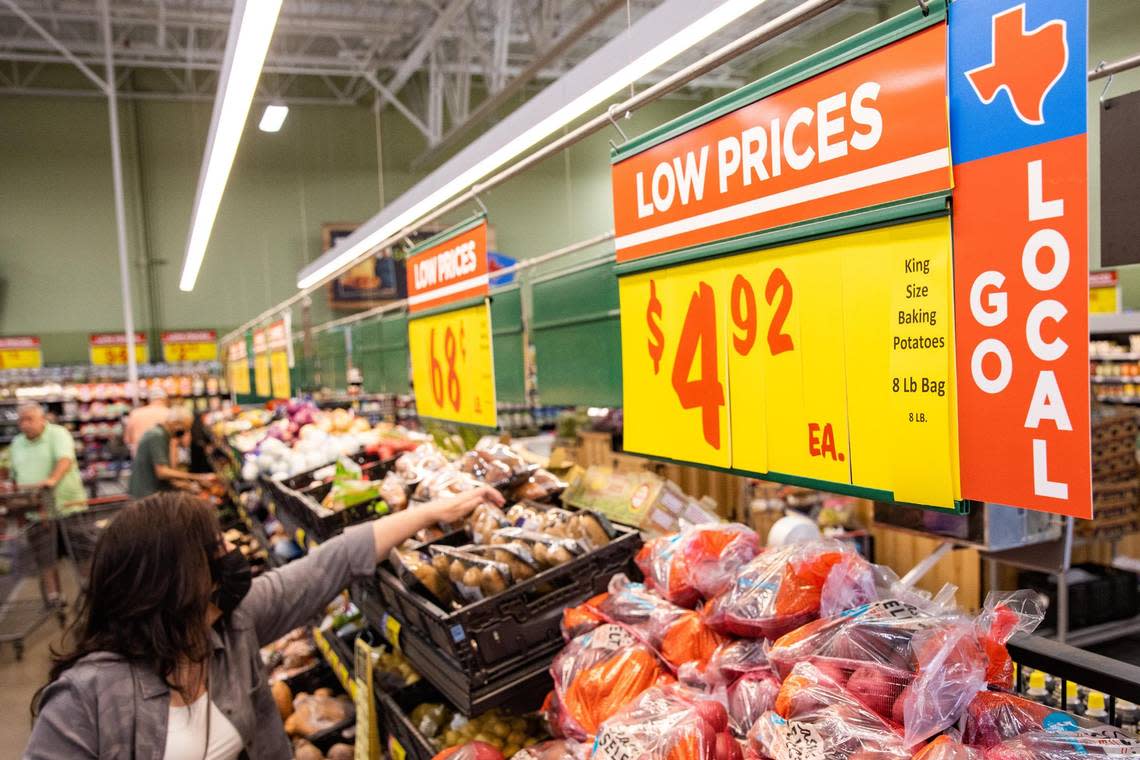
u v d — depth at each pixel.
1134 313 6.73
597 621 1.78
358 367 5.13
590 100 2.20
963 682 1.08
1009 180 0.92
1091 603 4.96
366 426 4.77
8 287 13.65
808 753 1.09
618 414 7.17
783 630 1.38
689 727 1.25
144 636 1.62
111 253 14.17
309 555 2.17
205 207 4.34
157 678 1.63
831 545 1.46
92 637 1.64
